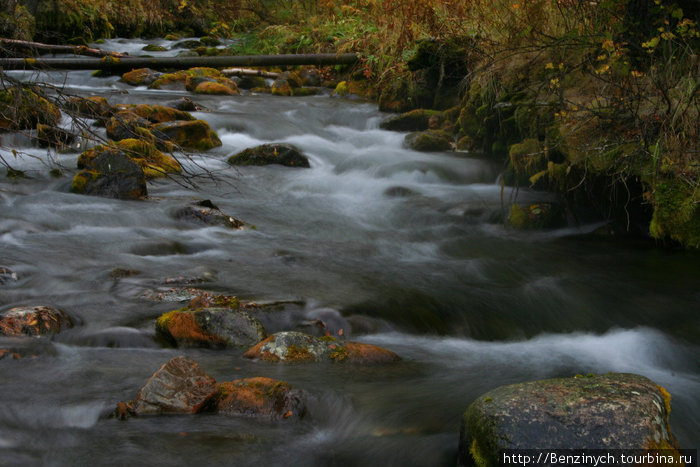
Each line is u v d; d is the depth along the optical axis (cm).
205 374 313
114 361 356
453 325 460
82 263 516
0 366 337
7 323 376
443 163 897
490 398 269
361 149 1043
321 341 382
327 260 587
